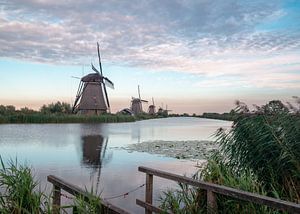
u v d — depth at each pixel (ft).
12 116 153.38
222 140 20.92
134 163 42.93
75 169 37.83
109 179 31.99
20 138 81.30
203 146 63.05
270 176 18.10
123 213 11.54
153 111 340.80
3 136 86.99
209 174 17.07
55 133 99.86
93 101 176.35
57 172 35.70
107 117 178.91
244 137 19.90
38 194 14.85
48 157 48.65
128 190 27.37
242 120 20.33
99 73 180.96
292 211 9.89
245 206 13.93
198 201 15.75
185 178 14.67
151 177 17.44
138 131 116.98
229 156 20.40
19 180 14.88
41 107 203.00
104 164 42.01
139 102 276.21
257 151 19.11
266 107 20.68
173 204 16.58
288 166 17.43
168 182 29.45
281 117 19.57
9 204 13.99
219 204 14.82
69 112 199.62
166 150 57.31
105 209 12.56
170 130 127.24
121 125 164.04
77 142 73.51
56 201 15.30
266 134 18.44
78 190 13.61
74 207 13.66
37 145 65.92
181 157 48.70
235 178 16.67
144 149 59.36
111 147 63.26
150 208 16.96
